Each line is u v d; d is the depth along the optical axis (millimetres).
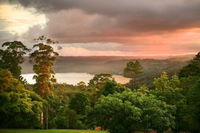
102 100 42938
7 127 48938
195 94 48719
